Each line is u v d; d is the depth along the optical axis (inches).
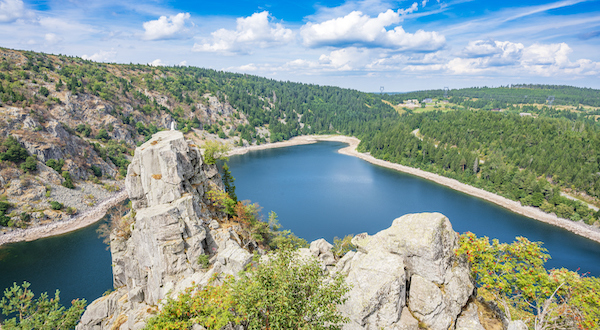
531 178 6870.1
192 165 2731.3
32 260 4148.6
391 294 1033.5
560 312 1098.7
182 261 2207.2
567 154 7716.5
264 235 3309.5
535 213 6259.8
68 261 4111.7
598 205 6274.6
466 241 1203.9
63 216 5526.6
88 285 3543.3
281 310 781.3
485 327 1096.2
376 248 1216.2
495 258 1198.3
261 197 6850.4
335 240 2910.9
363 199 6835.6
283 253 906.7
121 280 2733.8
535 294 1190.3
